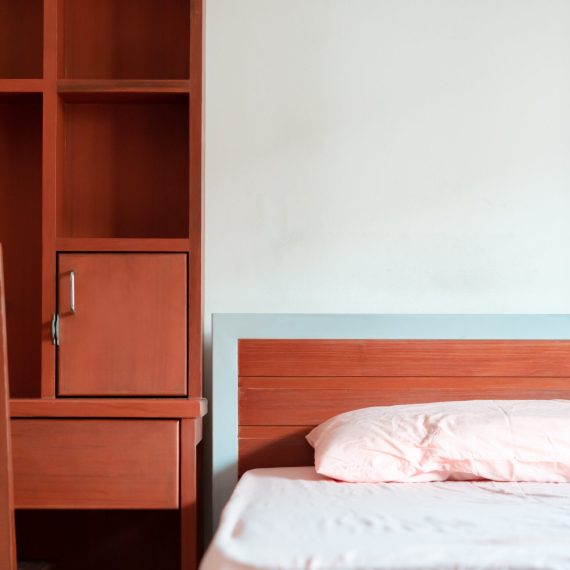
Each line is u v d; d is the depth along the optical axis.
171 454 1.92
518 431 1.89
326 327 2.27
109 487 1.91
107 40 2.29
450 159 2.42
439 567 1.19
